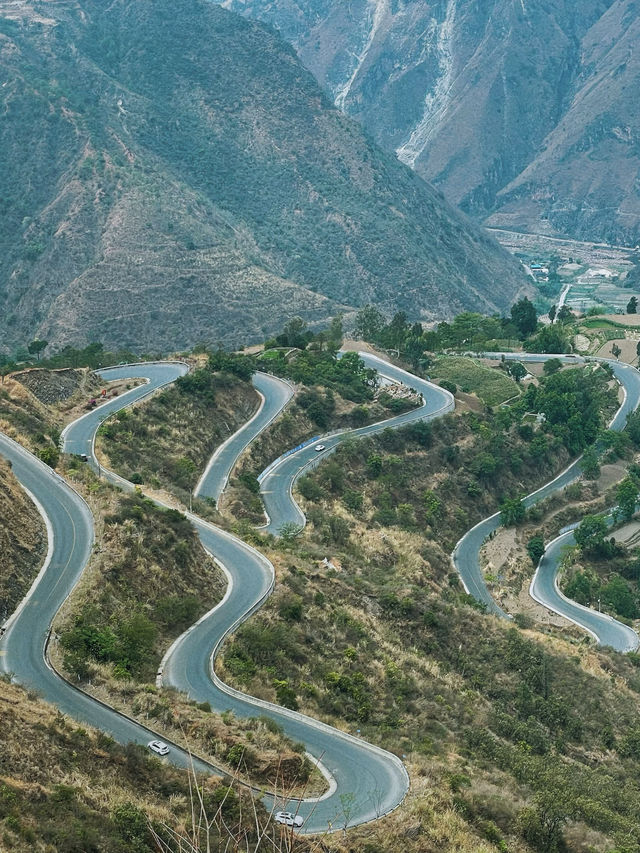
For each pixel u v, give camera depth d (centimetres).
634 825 9112
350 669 11200
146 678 9325
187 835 6575
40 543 10750
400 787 8512
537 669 12962
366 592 13112
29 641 9131
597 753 11969
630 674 14325
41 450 12988
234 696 9481
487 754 10356
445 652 12938
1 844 6028
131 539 11044
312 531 15612
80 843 6294
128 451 15712
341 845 7438
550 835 8531
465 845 7962
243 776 7912
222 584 11750
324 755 8856
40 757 7050
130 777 7325
